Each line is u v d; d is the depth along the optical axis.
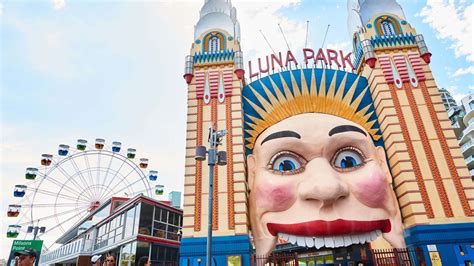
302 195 15.94
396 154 17.52
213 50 21.52
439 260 15.02
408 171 17.03
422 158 17.36
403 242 16.09
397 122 18.30
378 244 20.08
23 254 6.82
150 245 26.69
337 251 20.77
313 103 19.12
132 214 28.27
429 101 18.83
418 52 20.34
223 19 22.64
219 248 15.93
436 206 16.19
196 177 17.86
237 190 17.22
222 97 19.84
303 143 17.16
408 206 16.38
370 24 21.33
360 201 16.20
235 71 20.42
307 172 16.61
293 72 20.00
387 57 20.23
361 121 19.17
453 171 16.98
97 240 36.31
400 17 21.69
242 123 19.17
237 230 16.25
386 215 16.45
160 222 28.41
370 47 20.38
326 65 20.77
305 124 17.75
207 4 24.20
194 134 18.97
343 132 17.27
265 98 19.83
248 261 15.52
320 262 21.14
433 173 16.97
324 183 15.62
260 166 17.55
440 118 18.33
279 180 16.59
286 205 16.19
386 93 19.08
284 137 17.34
